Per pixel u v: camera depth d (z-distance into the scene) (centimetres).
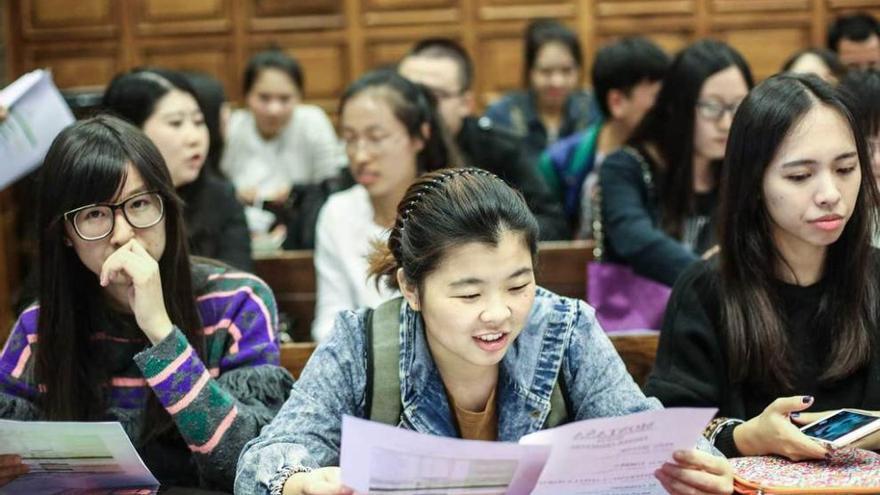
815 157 244
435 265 200
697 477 192
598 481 190
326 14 741
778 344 255
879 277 260
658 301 374
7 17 727
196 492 227
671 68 384
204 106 446
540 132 648
